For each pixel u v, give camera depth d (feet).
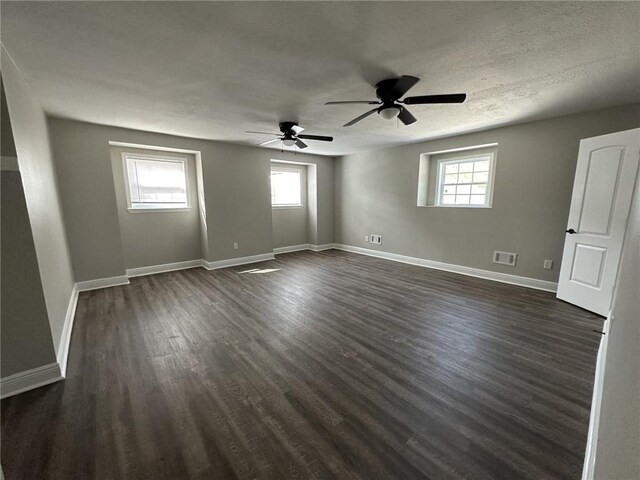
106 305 11.06
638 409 1.50
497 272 13.93
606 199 9.47
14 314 6.08
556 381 6.44
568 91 8.64
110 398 6.00
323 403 5.83
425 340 8.29
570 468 4.39
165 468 4.45
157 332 8.89
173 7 4.80
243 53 6.38
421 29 5.51
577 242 10.48
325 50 6.27
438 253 16.34
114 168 14.20
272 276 15.14
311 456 4.65
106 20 5.14
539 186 12.12
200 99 9.17
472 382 6.44
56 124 11.40
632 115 9.73
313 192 21.93
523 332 8.69
